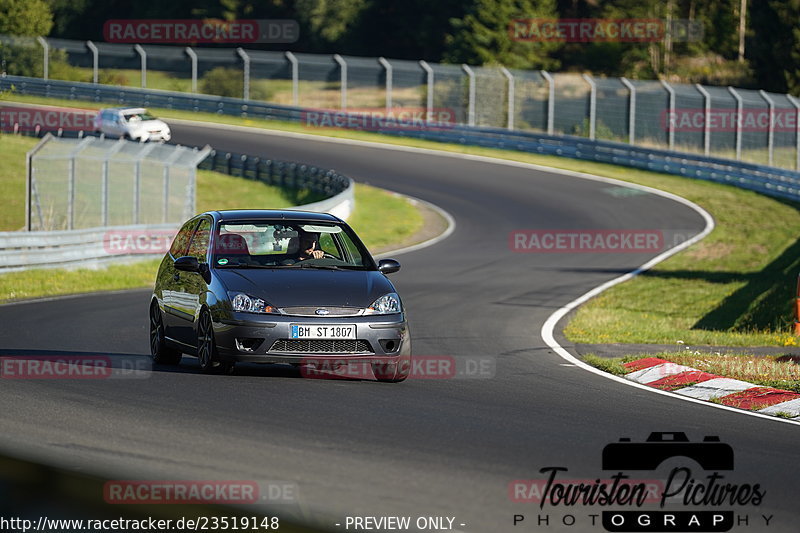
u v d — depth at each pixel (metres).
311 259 37.69
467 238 103.44
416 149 170.62
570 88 179.62
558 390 36.28
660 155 150.88
